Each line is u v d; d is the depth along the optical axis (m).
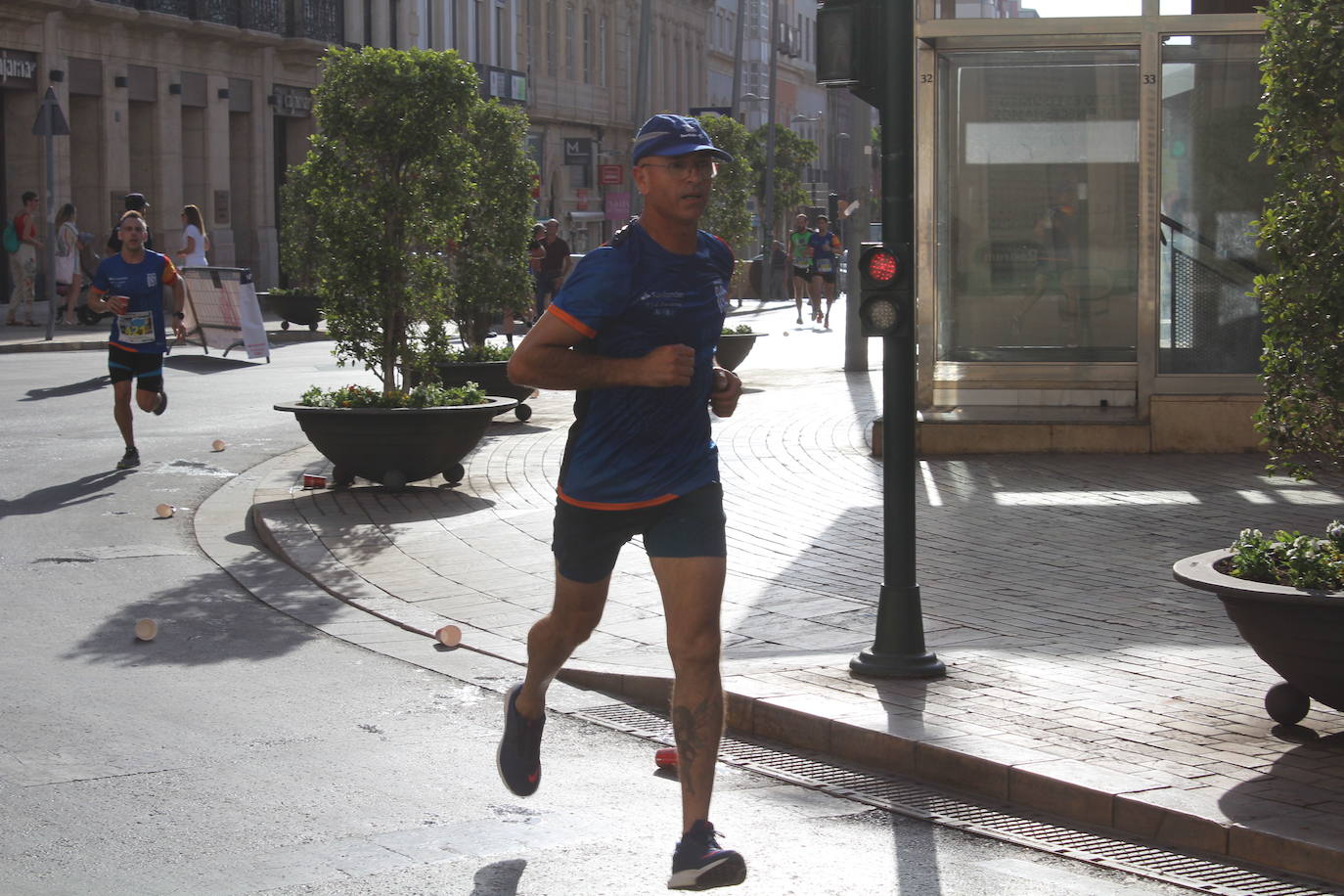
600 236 62.19
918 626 7.01
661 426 4.86
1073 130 14.06
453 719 6.75
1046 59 14.02
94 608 8.72
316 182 12.70
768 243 55.00
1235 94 13.91
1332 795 5.42
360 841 5.23
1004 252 14.23
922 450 13.84
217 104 39.97
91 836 5.25
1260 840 5.07
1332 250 6.21
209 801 5.62
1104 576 9.16
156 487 12.62
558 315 4.75
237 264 41.88
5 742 6.30
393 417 11.65
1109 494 11.88
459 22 50.91
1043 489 12.10
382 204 12.46
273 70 42.31
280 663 7.63
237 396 18.97
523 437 15.14
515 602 8.80
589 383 4.70
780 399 18.30
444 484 12.33
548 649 5.22
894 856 5.16
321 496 11.82
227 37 39.50
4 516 11.38
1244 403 13.68
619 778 5.97
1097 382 14.19
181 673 7.43
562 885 4.83
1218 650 7.48
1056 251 14.16
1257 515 11.03
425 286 12.64
